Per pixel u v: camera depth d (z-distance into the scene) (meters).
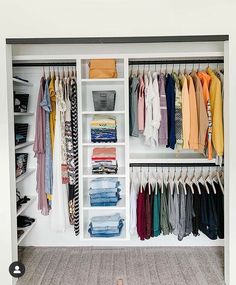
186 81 2.90
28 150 3.47
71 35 2.50
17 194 3.33
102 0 2.49
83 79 3.01
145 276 2.81
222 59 3.15
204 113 2.84
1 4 2.49
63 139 3.07
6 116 2.51
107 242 3.49
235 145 2.50
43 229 3.49
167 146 2.96
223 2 2.47
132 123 3.03
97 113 3.03
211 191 3.10
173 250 3.36
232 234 2.53
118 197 3.27
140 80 3.00
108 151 3.22
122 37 2.50
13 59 2.91
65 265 3.04
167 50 2.94
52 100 3.07
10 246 2.56
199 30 2.49
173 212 3.06
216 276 2.79
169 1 2.49
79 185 3.07
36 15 2.49
